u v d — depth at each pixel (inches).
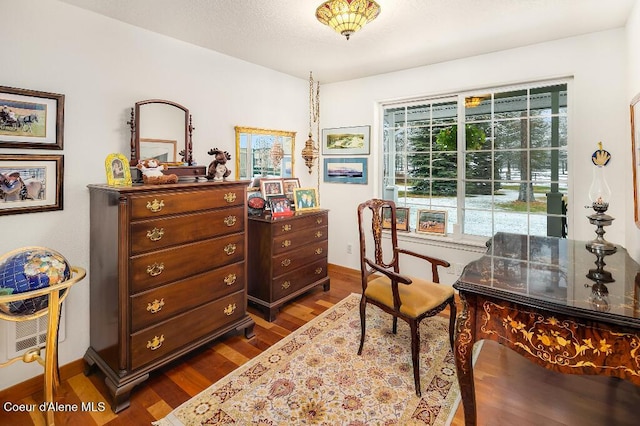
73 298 84.0
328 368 83.7
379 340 97.3
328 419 66.8
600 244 76.7
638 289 51.1
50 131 78.5
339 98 156.4
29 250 69.0
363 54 117.3
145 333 75.9
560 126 111.3
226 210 93.0
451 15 87.5
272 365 85.3
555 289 51.4
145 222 74.7
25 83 74.7
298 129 150.9
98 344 82.0
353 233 156.6
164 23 91.8
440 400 72.1
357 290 138.1
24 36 74.2
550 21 91.8
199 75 109.9
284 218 115.6
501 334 51.9
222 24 92.4
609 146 98.7
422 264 138.1
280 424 65.6
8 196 73.3
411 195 144.8
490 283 54.4
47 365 64.8
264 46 109.3
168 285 79.9
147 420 67.7
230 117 121.0
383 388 75.9
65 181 81.6
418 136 141.6
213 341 97.8
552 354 47.7
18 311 63.3
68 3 80.2
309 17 88.1
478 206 128.1
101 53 86.7
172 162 100.9
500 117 122.0
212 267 89.7
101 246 79.2
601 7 84.0
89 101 85.0
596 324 44.7
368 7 72.9
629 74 90.0
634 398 72.7
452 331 87.2
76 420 67.8
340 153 157.8
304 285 125.8
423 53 116.7
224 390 75.9
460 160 130.3
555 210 113.0
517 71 112.3
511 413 68.6
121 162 83.4
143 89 95.6
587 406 70.7
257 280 116.0
